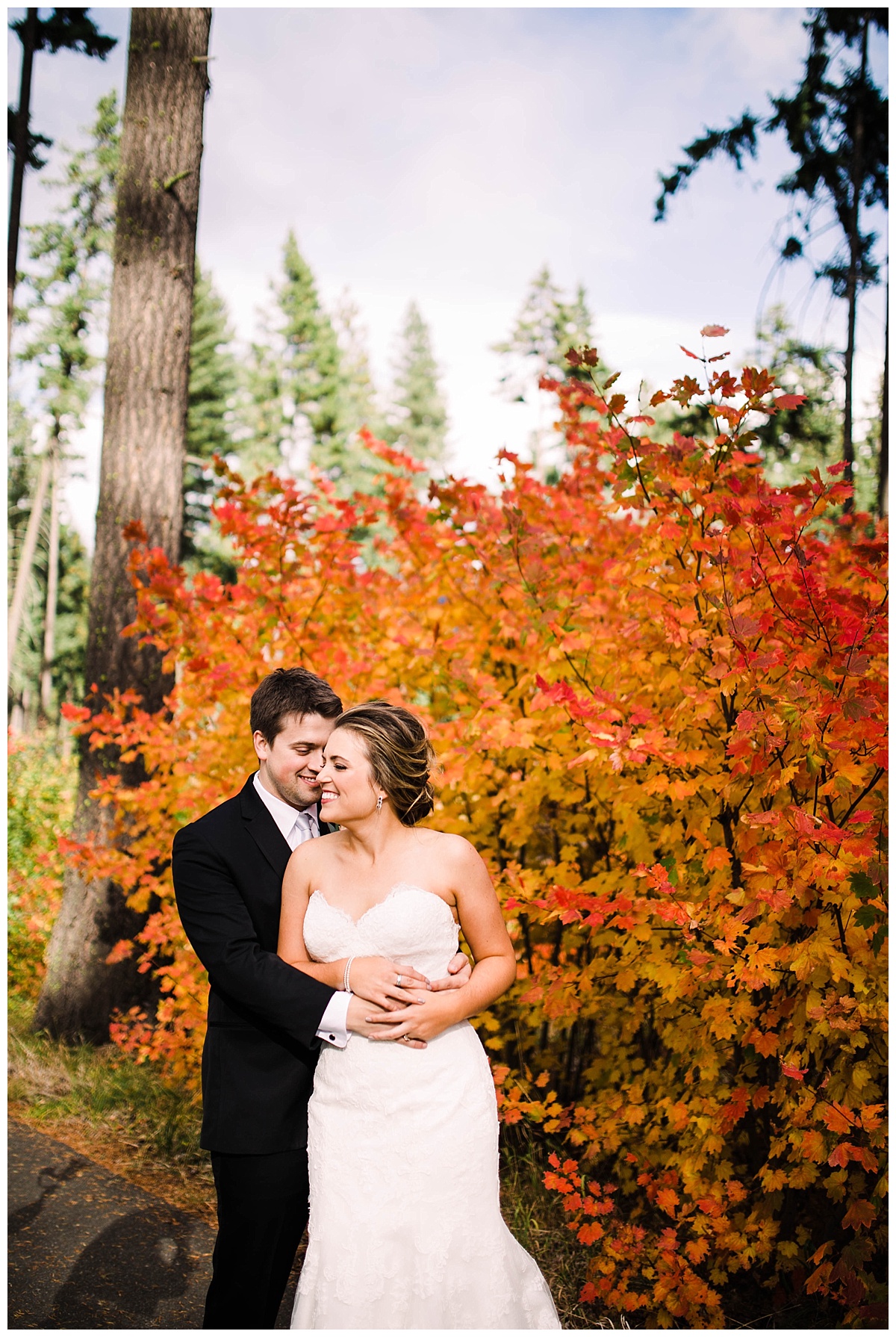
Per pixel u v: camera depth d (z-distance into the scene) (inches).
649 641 120.0
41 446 1042.7
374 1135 83.0
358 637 168.1
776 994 107.8
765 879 102.8
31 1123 167.0
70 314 861.8
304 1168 89.4
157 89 216.1
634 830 121.3
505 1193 133.2
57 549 1163.3
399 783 88.3
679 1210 122.6
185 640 157.8
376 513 163.9
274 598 160.4
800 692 98.6
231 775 161.2
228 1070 89.7
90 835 204.8
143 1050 172.1
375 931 86.6
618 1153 128.4
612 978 127.5
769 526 108.7
